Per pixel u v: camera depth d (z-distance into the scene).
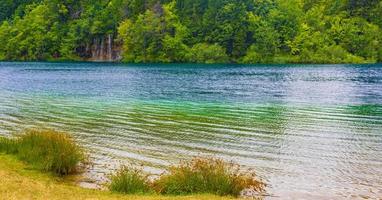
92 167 20.00
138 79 80.69
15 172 17.72
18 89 60.75
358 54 156.25
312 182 18.42
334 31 159.88
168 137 27.41
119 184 15.86
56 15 176.88
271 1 167.50
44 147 19.89
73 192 15.14
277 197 16.33
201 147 24.77
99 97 51.00
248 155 23.11
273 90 59.69
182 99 49.31
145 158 22.09
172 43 153.75
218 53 149.75
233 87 64.50
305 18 168.12
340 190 17.38
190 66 129.12
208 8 160.50
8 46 170.62
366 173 19.89
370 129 30.52
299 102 46.25
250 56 150.88
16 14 196.25
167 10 162.25
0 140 21.98
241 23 153.50
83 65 136.75
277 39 154.62
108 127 30.89
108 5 175.62
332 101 47.00
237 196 15.88
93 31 167.88
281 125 31.92
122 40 167.38
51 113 37.72
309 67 123.69
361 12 168.88
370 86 65.00
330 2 179.38
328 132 29.41
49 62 158.00
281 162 21.75
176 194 15.64
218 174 16.16
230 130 29.88
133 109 40.59
